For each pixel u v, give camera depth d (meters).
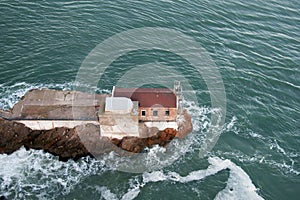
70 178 42.69
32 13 67.50
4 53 58.75
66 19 66.81
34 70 56.59
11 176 42.41
